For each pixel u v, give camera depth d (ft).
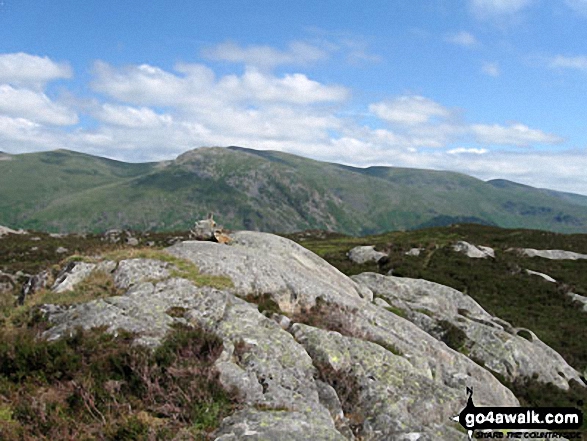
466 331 85.10
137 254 56.85
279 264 66.69
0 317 44.37
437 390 42.91
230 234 88.12
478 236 250.98
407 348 55.01
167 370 32.14
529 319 124.57
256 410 29.91
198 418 28.22
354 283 87.45
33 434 26.21
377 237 294.05
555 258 196.34
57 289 49.78
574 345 107.04
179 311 45.16
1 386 30.32
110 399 29.58
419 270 165.48
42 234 287.28
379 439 33.32
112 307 42.24
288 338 42.93
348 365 42.70
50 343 34.14
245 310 47.32
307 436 26.94
